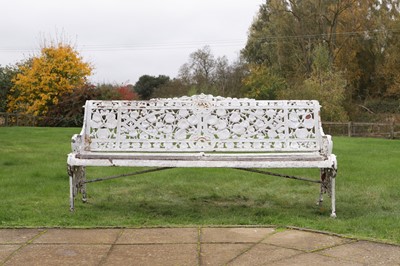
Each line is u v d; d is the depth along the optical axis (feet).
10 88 114.11
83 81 107.45
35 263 13.57
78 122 97.55
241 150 20.68
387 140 67.62
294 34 139.03
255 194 24.61
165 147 20.85
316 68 119.85
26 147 46.37
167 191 25.38
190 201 22.89
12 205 20.99
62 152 42.63
